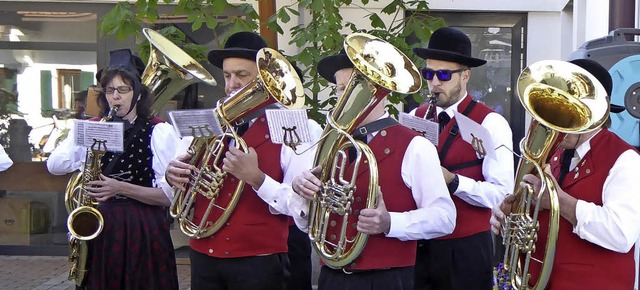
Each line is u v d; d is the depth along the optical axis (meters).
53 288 6.26
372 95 2.79
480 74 7.15
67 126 7.39
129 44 7.21
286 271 3.47
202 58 5.09
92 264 3.70
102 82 3.75
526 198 2.62
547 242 2.57
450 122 3.75
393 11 5.41
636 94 3.63
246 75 3.43
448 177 3.49
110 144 3.55
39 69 7.35
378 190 2.79
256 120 3.41
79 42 7.29
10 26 7.32
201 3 5.02
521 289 2.67
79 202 3.76
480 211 3.67
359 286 2.93
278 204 3.24
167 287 3.77
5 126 7.41
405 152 2.95
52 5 7.27
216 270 3.38
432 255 3.69
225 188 3.34
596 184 2.68
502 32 7.11
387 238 2.93
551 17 7.01
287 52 6.44
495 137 3.65
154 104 3.94
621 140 2.72
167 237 3.81
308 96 5.53
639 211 2.60
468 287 3.67
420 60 4.98
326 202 2.83
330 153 2.85
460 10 7.02
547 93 2.58
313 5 4.79
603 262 2.68
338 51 4.88
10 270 6.94
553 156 2.86
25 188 7.47
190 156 3.37
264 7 5.14
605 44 3.80
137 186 3.69
